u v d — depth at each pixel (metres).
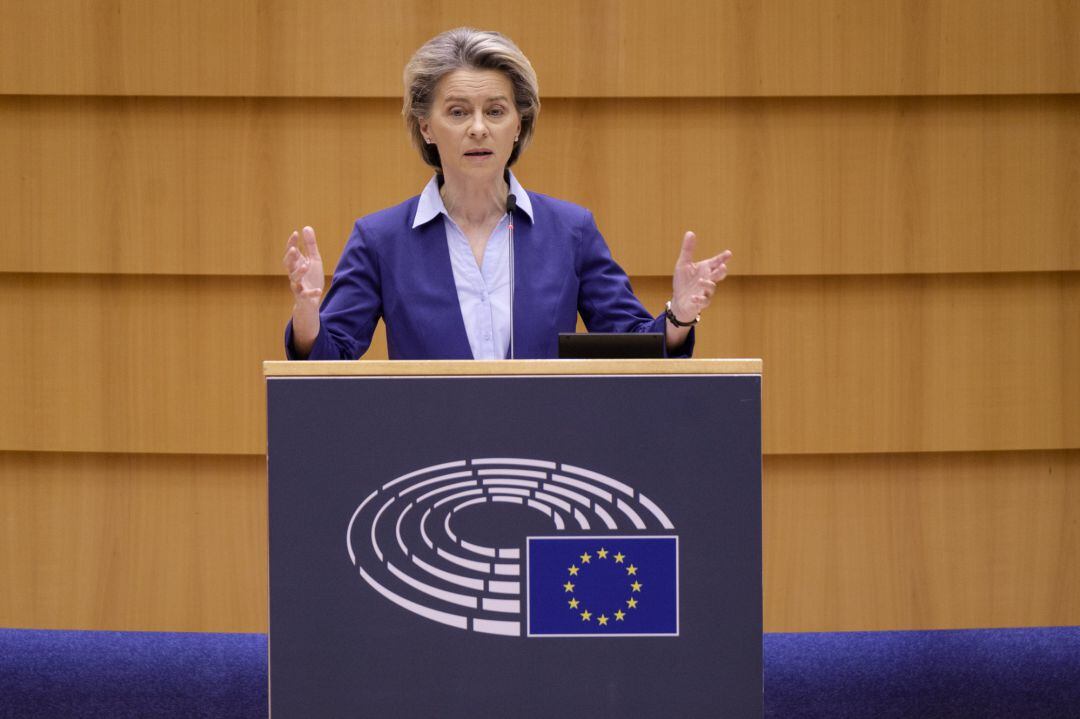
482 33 6.67
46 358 10.86
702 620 4.71
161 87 10.63
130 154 10.73
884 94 10.70
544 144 10.80
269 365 4.72
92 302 10.85
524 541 4.70
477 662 4.67
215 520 10.95
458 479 4.71
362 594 4.68
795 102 10.80
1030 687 10.52
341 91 10.65
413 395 4.71
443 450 4.71
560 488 4.71
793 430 10.91
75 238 10.73
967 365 10.92
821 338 10.91
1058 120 10.80
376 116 10.76
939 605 11.05
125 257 10.74
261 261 10.77
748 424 4.75
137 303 10.85
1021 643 11.81
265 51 10.62
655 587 4.71
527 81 6.71
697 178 10.81
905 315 10.91
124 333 10.85
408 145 10.75
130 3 10.62
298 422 4.71
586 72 10.68
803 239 10.81
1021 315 10.91
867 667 11.16
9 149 10.73
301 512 4.69
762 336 10.91
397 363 4.72
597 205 10.84
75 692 10.43
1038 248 10.80
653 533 4.72
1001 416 10.92
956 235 10.80
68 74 10.62
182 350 10.85
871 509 11.05
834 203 10.80
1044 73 10.67
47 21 10.62
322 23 10.66
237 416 10.86
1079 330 10.92
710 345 10.91
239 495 10.95
